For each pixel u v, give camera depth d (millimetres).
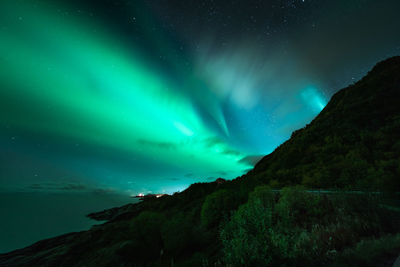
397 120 16234
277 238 3660
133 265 9555
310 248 3609
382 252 2811
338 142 18594
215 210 12695
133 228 11281
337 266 2758
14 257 28609
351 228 4152
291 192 7840
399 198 5098
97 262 10875
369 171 9898
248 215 4512
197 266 6199
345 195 5668
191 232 9992
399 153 11562
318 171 14312
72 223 72188
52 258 21297
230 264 3732
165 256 9570
